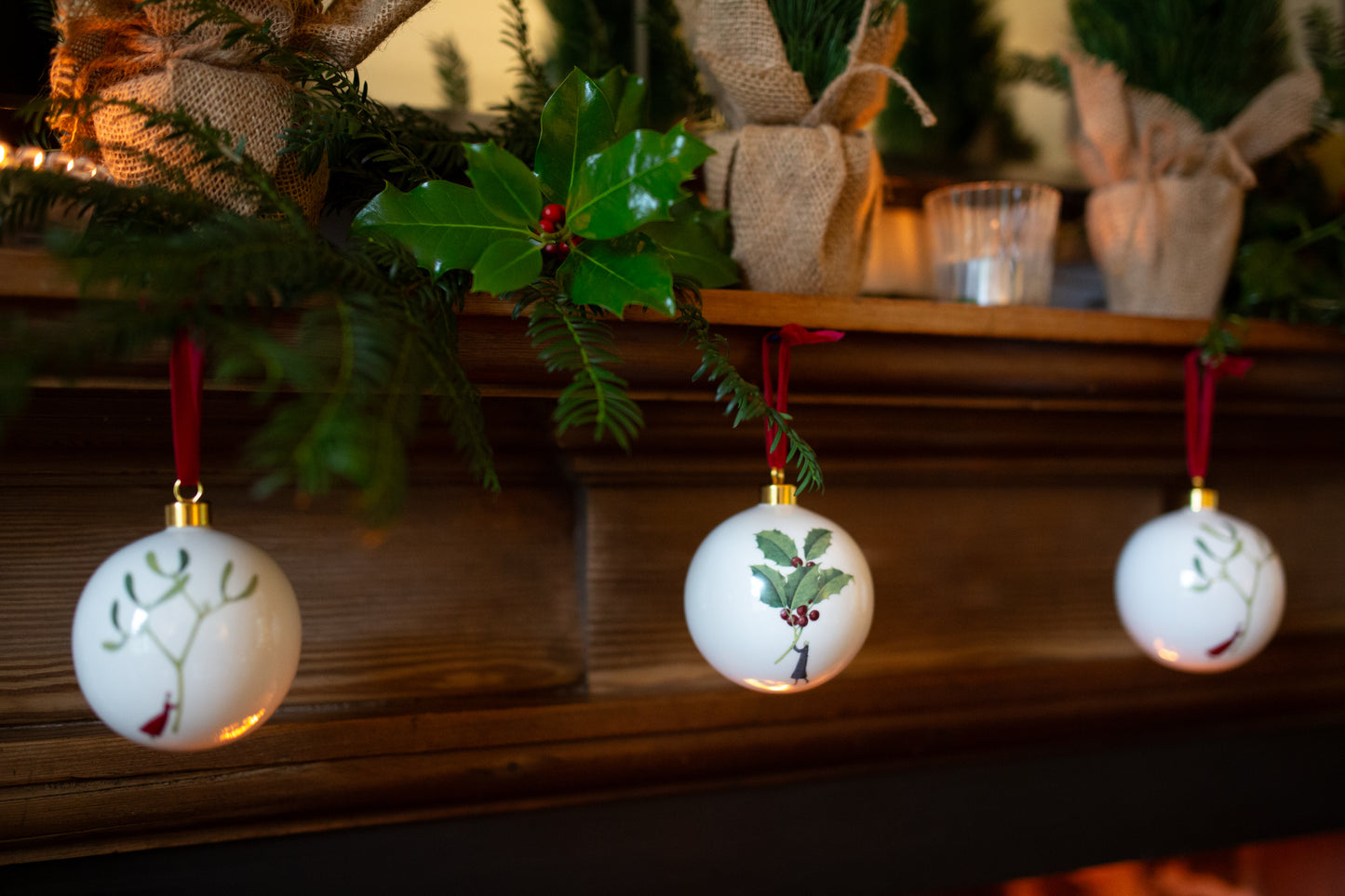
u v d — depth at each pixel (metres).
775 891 0.71
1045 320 0.67
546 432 0.66
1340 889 0.82
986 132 0.80
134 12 0.56
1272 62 0.81
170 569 0.53
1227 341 0.69
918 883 0.73
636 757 0.67
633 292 0.56
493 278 0.55
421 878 0.66
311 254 0.53
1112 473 0.77
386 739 0.64
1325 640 0.81
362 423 0.47
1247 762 0.80
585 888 0.68
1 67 0.64
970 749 0.74
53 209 0.58
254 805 0.63
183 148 0.57
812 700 0.70
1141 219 0.73
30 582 0.62
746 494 0.71
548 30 0.72
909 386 0.67
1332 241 0.79
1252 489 0.80
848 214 0.66
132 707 0.53
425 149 0.63
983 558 0.75
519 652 0.68
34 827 0.60
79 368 0.49
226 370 0.48
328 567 0.65
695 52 0.66
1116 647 0.77
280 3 0.58
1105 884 0.78
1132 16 0.78
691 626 0.61
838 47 0.66
